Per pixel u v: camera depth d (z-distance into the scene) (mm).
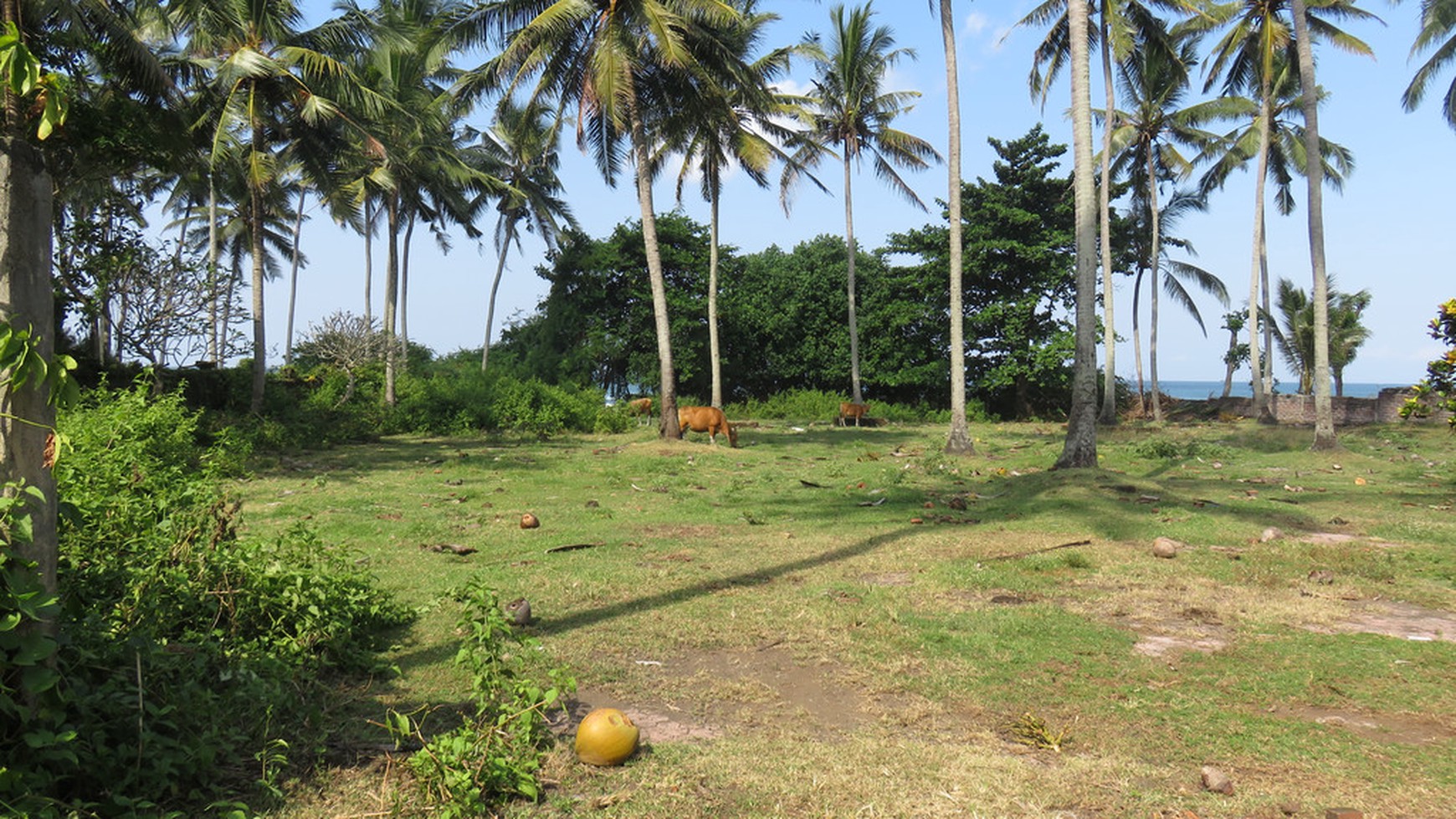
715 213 29547
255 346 20922
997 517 10352
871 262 42469
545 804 3287
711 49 19656
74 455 4918
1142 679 4746
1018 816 3213
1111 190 36594
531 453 18812
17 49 2764
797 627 5730
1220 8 24875
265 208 34812
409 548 8336
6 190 2848
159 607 3988
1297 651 5199
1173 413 39906
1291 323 42875
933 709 4340
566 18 17594
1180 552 8188
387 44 22422
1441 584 6914
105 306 16688
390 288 30000
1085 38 13836
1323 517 10094
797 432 28453
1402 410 11812
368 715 4070
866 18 29859
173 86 15469
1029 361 37594
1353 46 22703
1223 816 3205
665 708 4371
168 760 3053
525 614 5727
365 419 23969
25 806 2592
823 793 3391
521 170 35562
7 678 2781
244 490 11984
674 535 9227
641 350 40125
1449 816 3203
